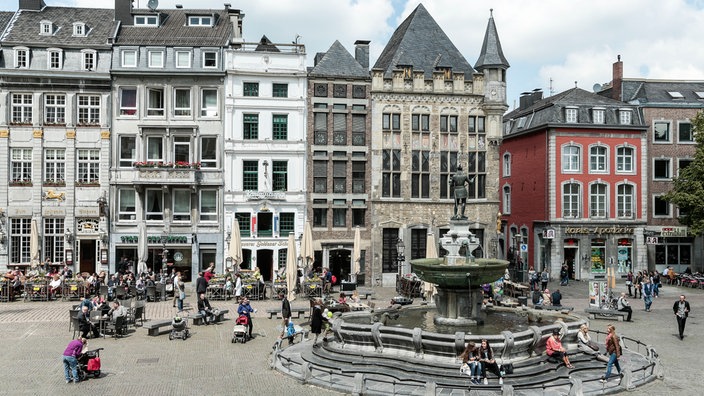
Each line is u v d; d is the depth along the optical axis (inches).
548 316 973.2
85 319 911.7
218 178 1697.8
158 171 1646.2
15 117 1653.5
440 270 872.3
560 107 1989.4
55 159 1665.8
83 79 1659.7
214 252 1701.5
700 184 1727.4
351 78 1758.1
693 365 823.1
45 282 1352.1
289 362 777.6
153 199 1690.5
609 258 1971.0
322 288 1427.2
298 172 1736.0
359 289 1631.4
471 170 1834.4
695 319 1210.0
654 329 1098.1
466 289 892.6
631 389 698.8
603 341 978.7
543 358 775.7
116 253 1672.0
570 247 1964.8
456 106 1820.9
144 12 1798.7
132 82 1679.4
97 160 1675.7
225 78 1701.5
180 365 797.9
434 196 1806.1
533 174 2068.2
